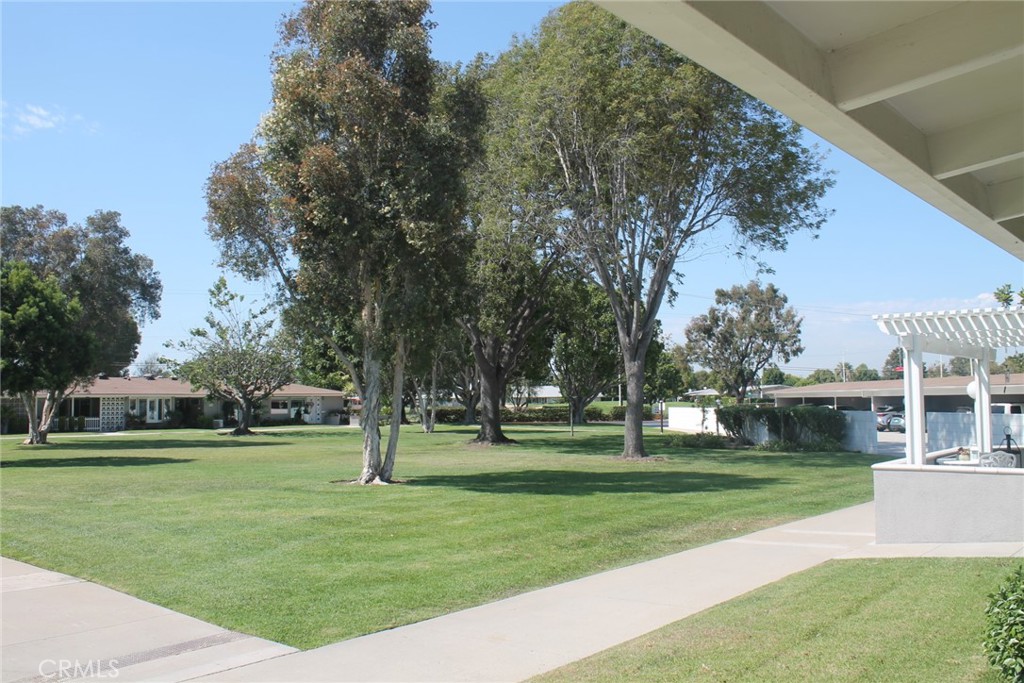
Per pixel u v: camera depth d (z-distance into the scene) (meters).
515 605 7.56
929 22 3.17
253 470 21.80
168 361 47.47
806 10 3.01
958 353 12.99
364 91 15.55
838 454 28.30
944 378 41.34
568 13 23.30
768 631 6.27
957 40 3.11
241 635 6.66
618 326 26.36
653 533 11.47
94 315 54.59
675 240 24.72
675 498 15.20
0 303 29.75
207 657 6.08
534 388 69.88
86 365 32.06
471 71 20.31
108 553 9.86
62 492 16.19
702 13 2.58
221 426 60.25
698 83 21.30
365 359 17.78
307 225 15.88
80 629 6.84
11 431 53.75
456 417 66.25
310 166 15.34
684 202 23.89
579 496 15.39
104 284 54.62
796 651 5.68
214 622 7.03
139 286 60.53
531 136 24.23
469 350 45.81
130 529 11.50
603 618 7.05
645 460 25.17
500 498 15.00
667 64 22.45
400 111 16.09
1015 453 14.99
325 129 16.47
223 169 16.77
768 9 2.97
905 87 3.24
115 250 55.91
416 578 8.62
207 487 17.05
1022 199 4.95
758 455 27.88
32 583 8.48
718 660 5.59
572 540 10.83
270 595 7.89
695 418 54.12
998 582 7.55
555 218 24.31
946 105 3.95
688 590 8.07
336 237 15.66
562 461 25.17
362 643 6.41
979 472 10.05
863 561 9.16
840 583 7.93
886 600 7.08
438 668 5.76
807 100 3.32
